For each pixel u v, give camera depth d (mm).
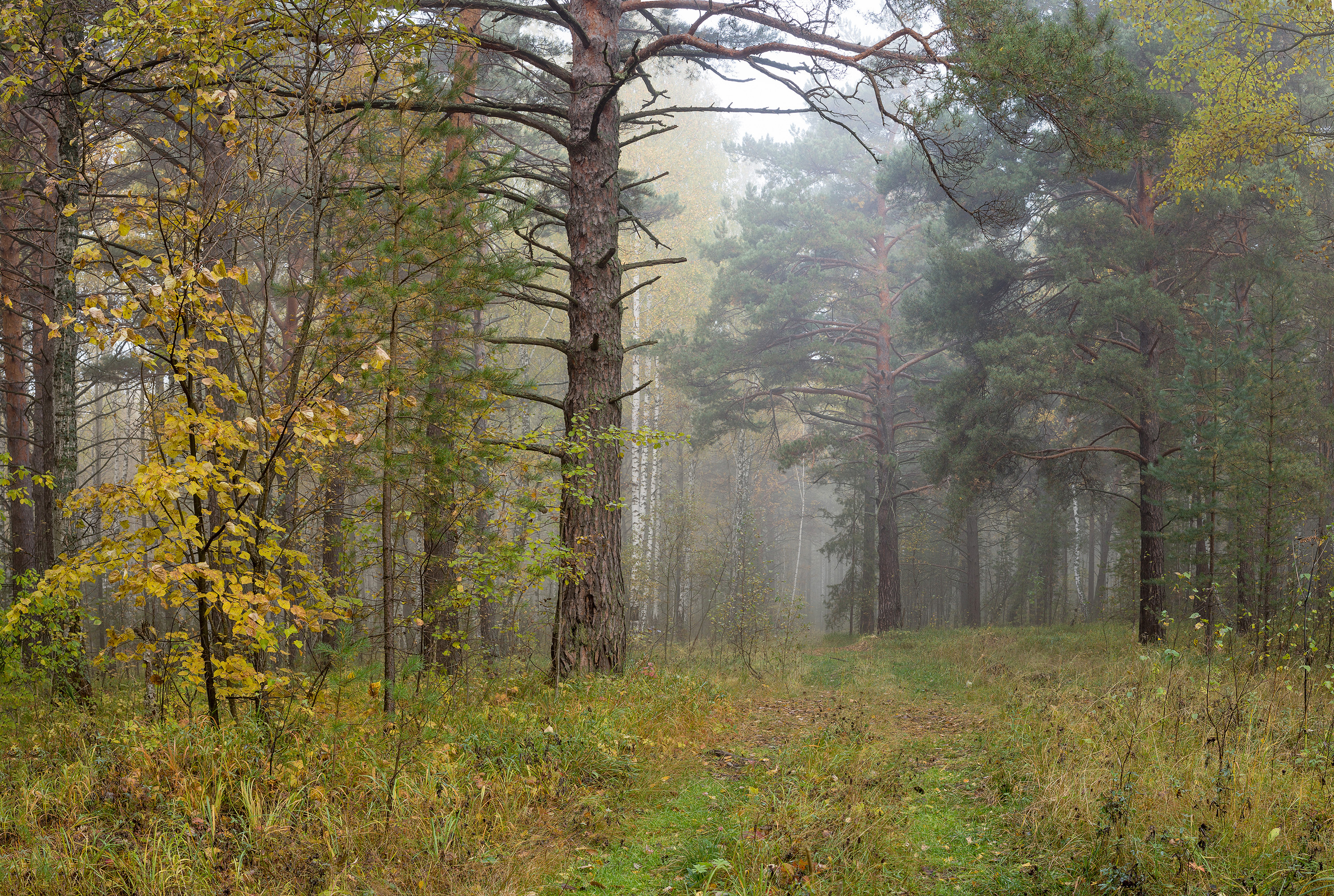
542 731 6098
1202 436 13352
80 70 7988
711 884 4059
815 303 24281
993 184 17891
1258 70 12688
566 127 16062
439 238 6445
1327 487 14086
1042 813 4758
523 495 8156
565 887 4086
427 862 4059
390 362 6293
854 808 4980
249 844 3982
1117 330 18016
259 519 5578
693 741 7098
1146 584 15773
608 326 9836
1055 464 19453
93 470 24750
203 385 5770
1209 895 3531
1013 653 15422
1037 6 18750
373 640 7078
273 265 6684
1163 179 13648
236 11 6277
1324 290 15633
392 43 6793
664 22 13086
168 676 5621
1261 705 6895
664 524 23891
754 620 15742
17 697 7375
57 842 3959
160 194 6246
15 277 11867
